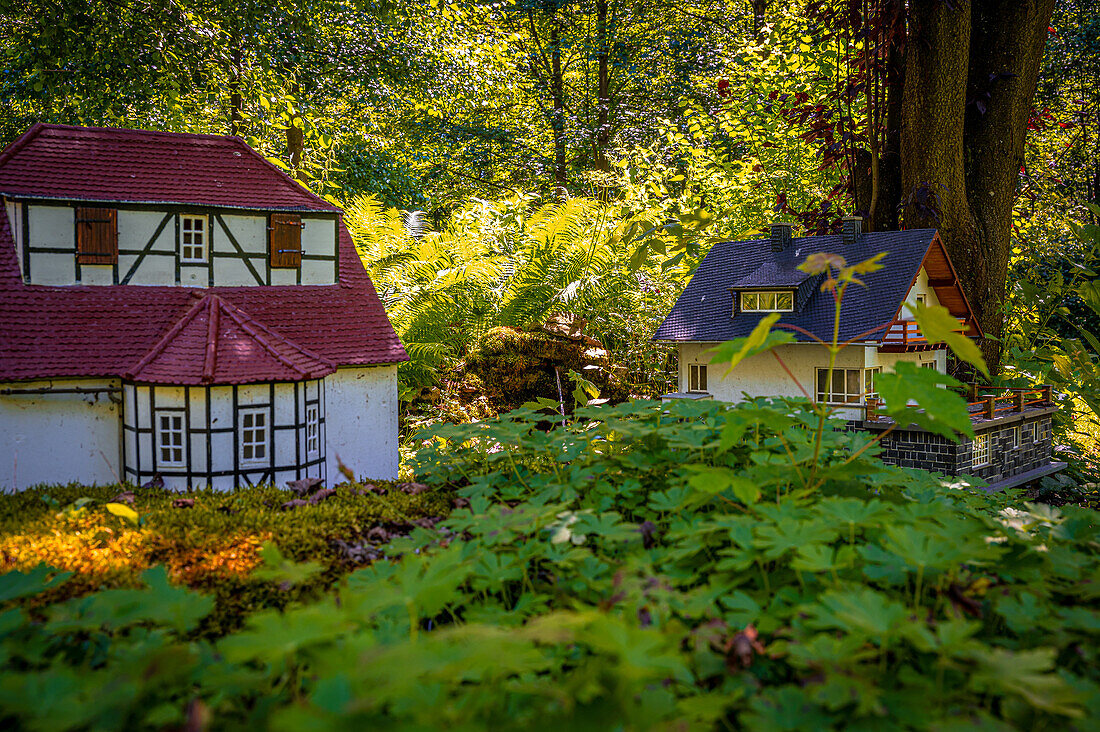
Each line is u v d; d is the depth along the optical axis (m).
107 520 5.43
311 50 20.20
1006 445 12.30
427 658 1.76
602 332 17.94
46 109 18.78
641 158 24.38
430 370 16.06
